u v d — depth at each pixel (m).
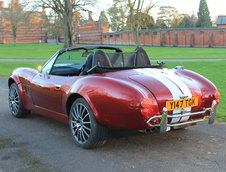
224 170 3.25
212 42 69.06
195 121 3.88
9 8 72.31
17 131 4.80
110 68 4.09
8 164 3.46
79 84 3.93
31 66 19.95
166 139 4.36
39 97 4.95
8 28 80.50
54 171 3.25
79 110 3.99
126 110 3.42
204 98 3.96
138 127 3.50
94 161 3.52
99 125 3.74
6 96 8.05
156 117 3.46
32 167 3.37
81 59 5.00
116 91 3.51
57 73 4.88
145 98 3.40
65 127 5.04
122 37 82.06
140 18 50.28
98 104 3.64
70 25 36.84
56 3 36.12
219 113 6.20
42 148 4.00
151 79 3.78
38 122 5.36
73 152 3.83
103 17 53.06
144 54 4.70
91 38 89.56
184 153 3.78
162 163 3.45
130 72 4.04
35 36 97.44
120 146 4.04
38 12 36.16
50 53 41.19
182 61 23.09
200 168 3.30
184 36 72.38
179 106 3.67
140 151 3.86
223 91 8.94
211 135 4.58
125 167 3.34
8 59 28.67
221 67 17.08
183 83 3.87
